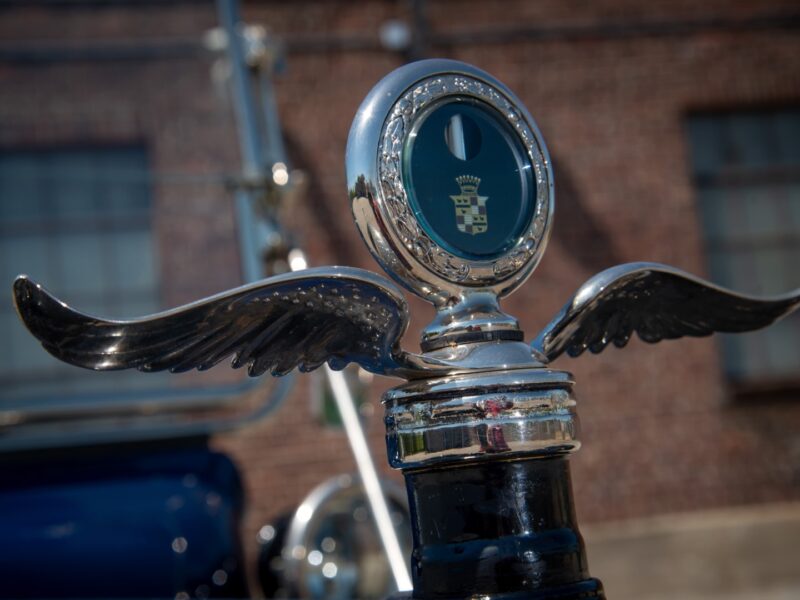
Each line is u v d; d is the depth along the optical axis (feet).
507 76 24.99
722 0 25.80
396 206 1.80
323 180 23.66
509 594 1.71
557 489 1.81
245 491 5.33
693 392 24.43
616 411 24.18
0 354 5.66
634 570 21.91
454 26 24.79
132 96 6.66
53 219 6.30
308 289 1.69
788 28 25.98
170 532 4.65
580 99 25.18
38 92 6.55
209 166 6.51
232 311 1.66
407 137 1.83
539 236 1.92
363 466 4.52
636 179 25.22
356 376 5.77
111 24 6.84
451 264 1.83
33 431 5.48
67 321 1.53
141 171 6.47
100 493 4.75
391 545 4.31
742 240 26.32
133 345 1.59
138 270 6.27
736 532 22.94
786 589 19.95
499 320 1.87
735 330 2.25
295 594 5.06
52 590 4.47
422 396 1.75
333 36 24.14
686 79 25.63
